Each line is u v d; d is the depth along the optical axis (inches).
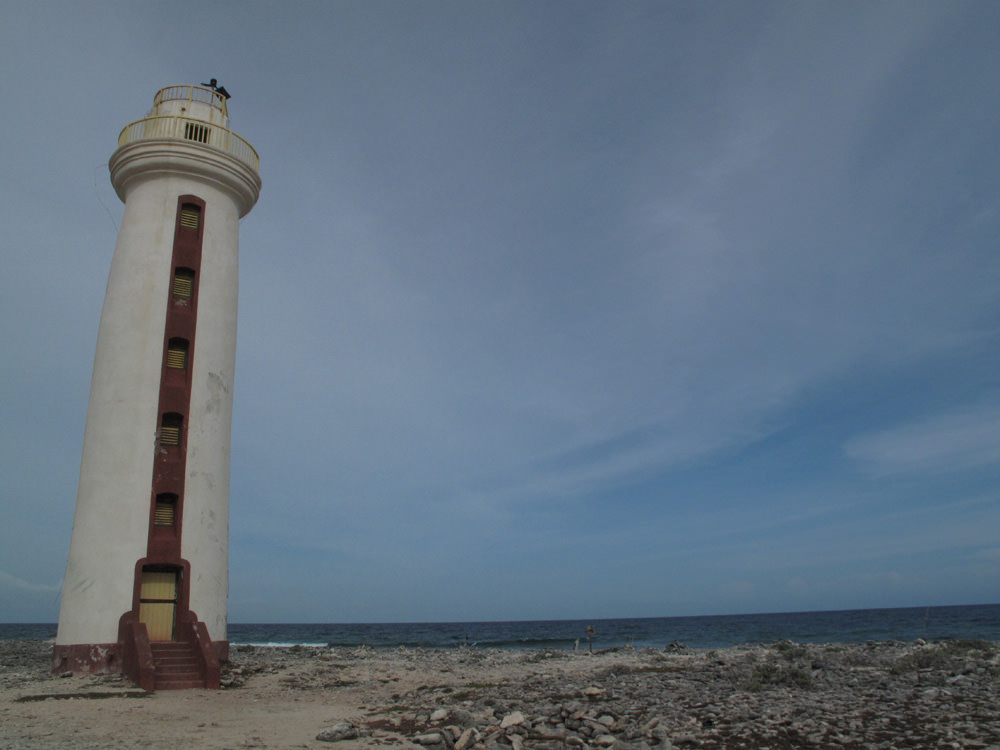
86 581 981.8
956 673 868.0
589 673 1139.9
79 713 706.8
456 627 7780.5
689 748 540.7
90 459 1037.2
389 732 630.5
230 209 1242.0
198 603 1023.0
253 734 613.6
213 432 1107.3
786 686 824.9
